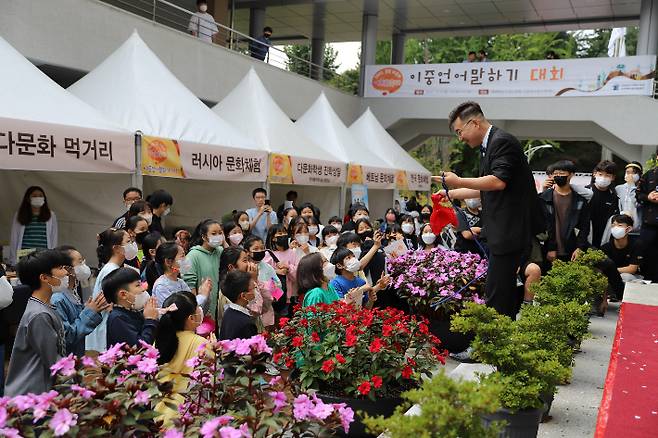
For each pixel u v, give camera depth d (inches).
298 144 402.9
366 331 142.6
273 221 349.7
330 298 183.9
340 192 455.2
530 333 125.5
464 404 73.9
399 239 293.3
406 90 683.4
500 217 140.3
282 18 794.8
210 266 208.1
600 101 589.0
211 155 301.6
